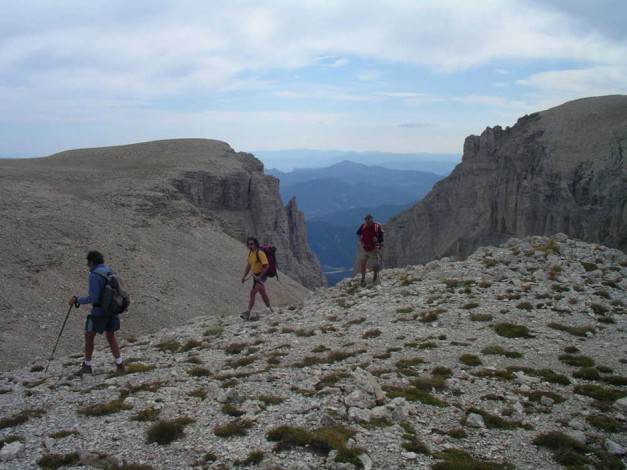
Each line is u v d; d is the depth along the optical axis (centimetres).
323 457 953
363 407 1158
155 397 1301
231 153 14412
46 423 1177
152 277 6400
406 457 955
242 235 11050
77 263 5888
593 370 1375
